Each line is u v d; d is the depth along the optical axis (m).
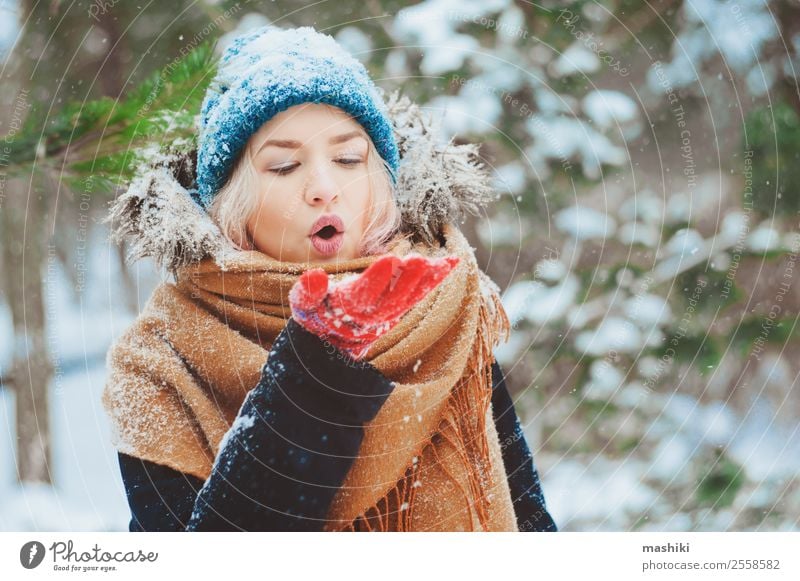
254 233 1.90
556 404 4.65
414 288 1.43
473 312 1.93
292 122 1.85
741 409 4.95
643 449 4.73
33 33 4.64
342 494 1.71
